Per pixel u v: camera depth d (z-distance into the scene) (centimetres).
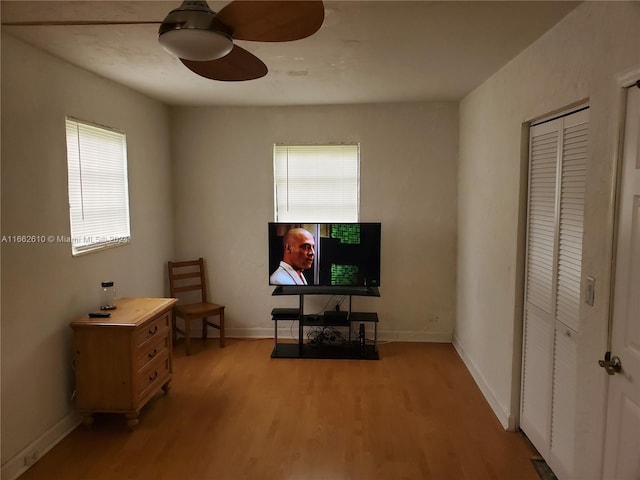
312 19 158
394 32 233
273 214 461
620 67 166
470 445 273
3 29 229
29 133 252
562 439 229
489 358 332
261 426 297
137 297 383
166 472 249
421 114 438
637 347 158
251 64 211
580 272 209
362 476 245
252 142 454
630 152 161
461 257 424
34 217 257
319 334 461
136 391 287
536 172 257
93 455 265
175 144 458
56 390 278
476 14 208
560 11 204
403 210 450
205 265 471
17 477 243
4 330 236
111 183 344
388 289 459
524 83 262
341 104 442
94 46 256
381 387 357
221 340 447
